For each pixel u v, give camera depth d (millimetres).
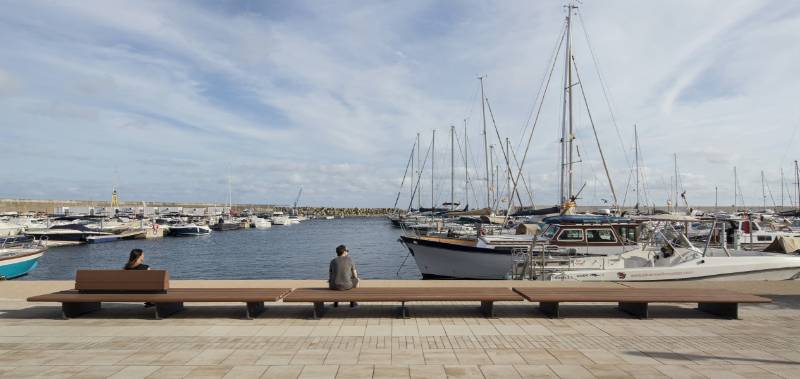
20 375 6254
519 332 8484
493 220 43250
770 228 38688
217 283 13000
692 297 9359
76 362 6797
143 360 6891
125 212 112000
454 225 55781
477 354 7191
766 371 6430
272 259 45875
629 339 8047
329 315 9781
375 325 8969
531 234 26016
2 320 9297
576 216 21094
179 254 50438
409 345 7652
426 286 12508
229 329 8664
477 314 9922
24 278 32188
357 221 165000
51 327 8789
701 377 6188
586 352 7297
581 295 9523
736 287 13000
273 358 6980
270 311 10148
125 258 46469
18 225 54375
